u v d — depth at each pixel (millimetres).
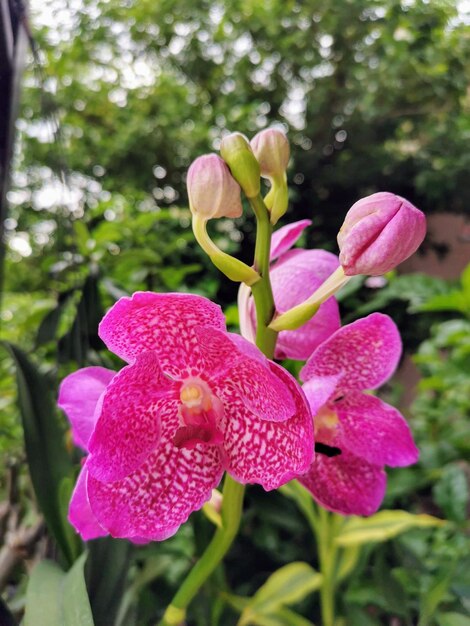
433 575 243
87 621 110
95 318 201
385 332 133
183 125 1004
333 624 221
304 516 269
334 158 1062
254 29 954
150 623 237
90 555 144
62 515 154
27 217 656
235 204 125
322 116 1031
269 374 110
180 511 120
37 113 750
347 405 144
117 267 336
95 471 106
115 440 113
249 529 270
